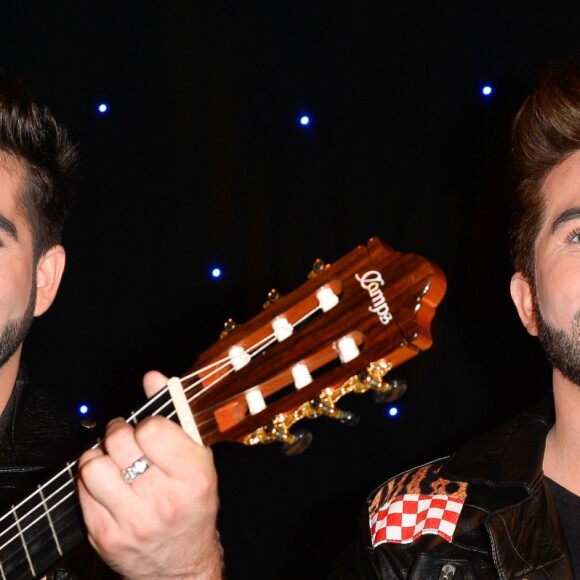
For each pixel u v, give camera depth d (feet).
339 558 6.78
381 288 4.69
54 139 6.68
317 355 4.76
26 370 6.89
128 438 4.83
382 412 15.40
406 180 15.03
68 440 6.77
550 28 13.91
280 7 15.49
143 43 16.10
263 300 15.65
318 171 15.44
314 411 4.69
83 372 16.52
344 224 15.35
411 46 14.87
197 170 16.01
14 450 6.57
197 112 15.93
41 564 5.47
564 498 6.11
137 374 16.30
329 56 15.31
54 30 16.28
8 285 6.11
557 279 5.81
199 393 4.97
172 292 16.21
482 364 14.85
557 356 5.81
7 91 6.39
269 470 15.99
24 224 6.33
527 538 6.04
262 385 4.84
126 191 16.29
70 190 6.93
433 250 14.90
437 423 15.08
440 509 6.40
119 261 16.39
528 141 6.24
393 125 15.06
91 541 5.05
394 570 6.37
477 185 14.58
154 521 4.87
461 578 6.20
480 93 14.48
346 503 15.62
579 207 5.89
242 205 15.85
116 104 16.24
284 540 15.87
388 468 15.39
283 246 15.60
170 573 5.08
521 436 6.35
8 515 5.50
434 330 14.94
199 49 15.87
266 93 15.62
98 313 16.47
